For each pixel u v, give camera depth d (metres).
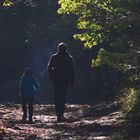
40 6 65.75
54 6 64.38
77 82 51.72
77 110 30.14
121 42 18.86
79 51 52.06
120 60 18.14
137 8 19.25
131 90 23.62
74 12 20.28
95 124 20.89
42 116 27.70
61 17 58.50
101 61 18.41
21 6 65.50
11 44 65.31
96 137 17.97
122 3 19.31
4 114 28.38
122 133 17.83
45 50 62.62
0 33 65.88
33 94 24.48
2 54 64.75
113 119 22.09
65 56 24.38
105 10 19.47
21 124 22.62
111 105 27.80
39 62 63.22
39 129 20.42
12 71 63.84
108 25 19.50
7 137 17.38
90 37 20.47
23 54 64.44
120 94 27.22
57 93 24.33
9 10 64.88
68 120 24.00
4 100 53.84
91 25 19.95
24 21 65.88
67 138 17.89
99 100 45.56
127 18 18.95
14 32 65.56
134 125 17.98
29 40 63.50
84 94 50.19
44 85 59.03
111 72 44.38
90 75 50.41
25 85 24.55
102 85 47.09
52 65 24.39
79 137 18.06
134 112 19.45
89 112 26.98
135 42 18.91
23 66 64.19
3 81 62.03
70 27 55.00
